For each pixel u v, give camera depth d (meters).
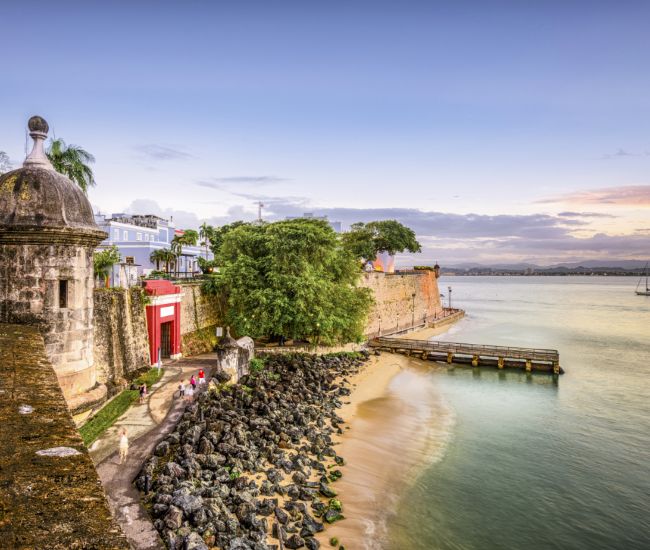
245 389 29.17
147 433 20.64
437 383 42.03
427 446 26.55
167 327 35.62
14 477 4.55
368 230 85.12
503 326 87.44
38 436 5.74
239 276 39.25
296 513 17.22
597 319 101.62
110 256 33.44
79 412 18.02
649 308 132.50
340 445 25.31
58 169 31.53
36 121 18.16
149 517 14.73
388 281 70.00
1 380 8.38
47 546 3.49
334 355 45.28
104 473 17.08
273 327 38.94
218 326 42.88
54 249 17.44
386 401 34.59
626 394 39.03
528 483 22.72
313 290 38.25
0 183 17.47
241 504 16.62
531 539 18.22
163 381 28.81
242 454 20.34
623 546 18.08
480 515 19.66
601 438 28.89
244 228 44.19
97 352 25.95
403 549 16.78
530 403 36.19
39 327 17.19
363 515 18.55
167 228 73.75
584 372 47.53
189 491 16.34
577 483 22.91
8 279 17.08
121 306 28.95
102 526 3.87
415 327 75.25
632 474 24.00
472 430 29.72
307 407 28.97
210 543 14.27
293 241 39.44
